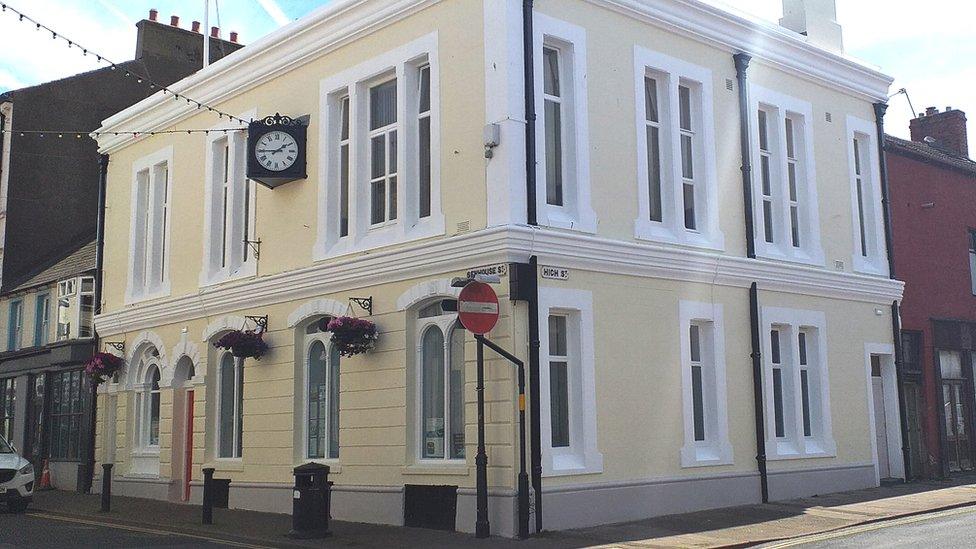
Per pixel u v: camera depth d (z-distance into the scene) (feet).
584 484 48.65
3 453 67.21
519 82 49.01
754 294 59.98
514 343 46.78
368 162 57.52
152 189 76.89
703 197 58.34
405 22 54.95
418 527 50.31
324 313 57.82
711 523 49.65
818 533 46.65
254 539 47.42
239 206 67.36
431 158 52.42
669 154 56.75
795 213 65.92
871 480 66.64
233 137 67.77
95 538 49.14
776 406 61.98
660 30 57.16
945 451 76.69
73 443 84.58
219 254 69.00
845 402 65.87
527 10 49.83
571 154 51.55
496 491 46.37
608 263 51.34
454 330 51.21
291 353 60.13
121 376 77.51
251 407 62.75
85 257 89.86
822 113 68.39
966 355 82.38
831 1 71.92
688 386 54.95
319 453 58.44
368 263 54.39
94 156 102.68
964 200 84.84
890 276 71.31
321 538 46.96
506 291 47.06
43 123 100.01
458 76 51.34
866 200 71.82
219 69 67.82
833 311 66.39
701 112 59.06
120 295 79.56
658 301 54.24
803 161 66.39
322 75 60.44
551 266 48.91
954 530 45.60
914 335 76.95
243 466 62.80
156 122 75.97
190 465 70.03
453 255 49.49
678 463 53.62
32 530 53.52
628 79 54.75
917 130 95.76
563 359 49.96
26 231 98.43
